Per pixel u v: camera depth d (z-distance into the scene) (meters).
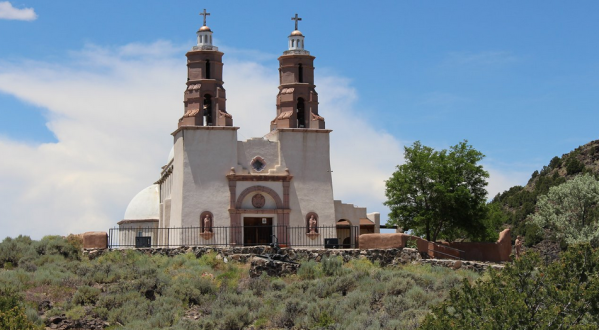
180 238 51.91
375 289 36.16
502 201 101.56
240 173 53.34
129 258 44.31
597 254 26.00
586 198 64.75
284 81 56.22
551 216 65.69
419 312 31.77
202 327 33.06
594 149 99.44
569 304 24.81
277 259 42.91
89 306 35.59
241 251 45.62
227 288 39.00
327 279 38.97
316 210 54.16
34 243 45.03
